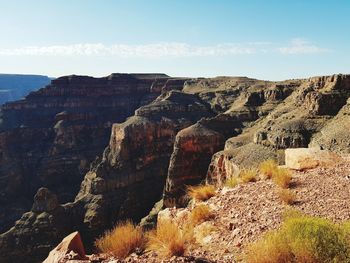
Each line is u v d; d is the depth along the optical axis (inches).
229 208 519.5
